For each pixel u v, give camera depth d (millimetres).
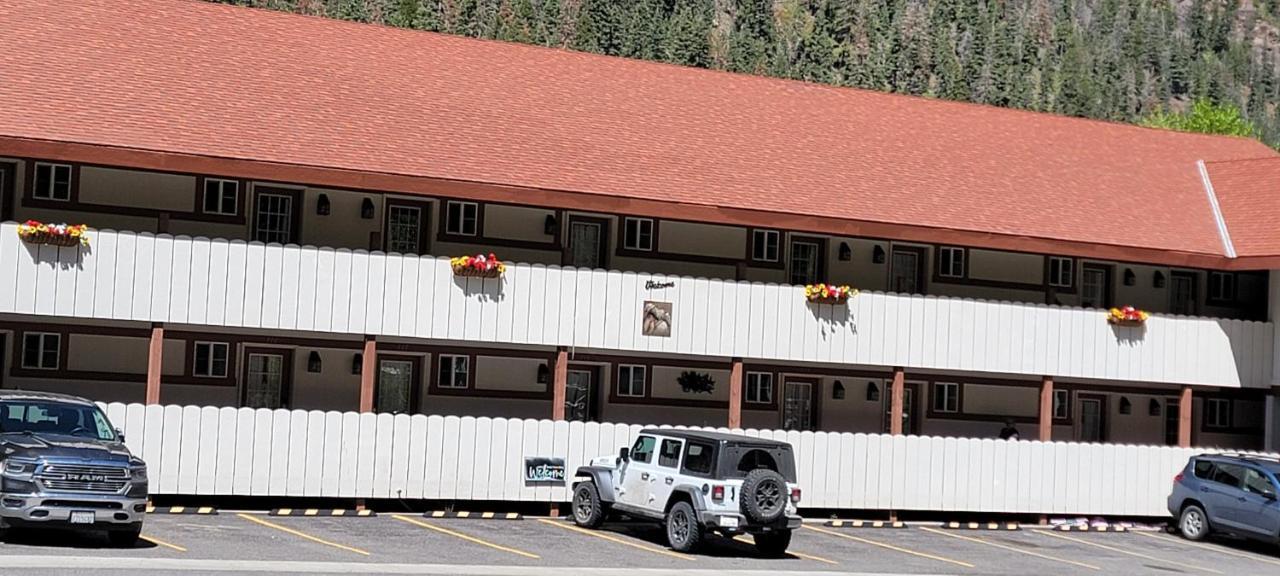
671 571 24375
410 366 35125
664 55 151875
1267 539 33719
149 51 33156
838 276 38000
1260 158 43938
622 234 35906
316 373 34219
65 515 21984
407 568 22766
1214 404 42750
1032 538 33812
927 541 31719
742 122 39438
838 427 38969
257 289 29797
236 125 31141
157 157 29125
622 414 36812
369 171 30906
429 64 37281
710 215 33906
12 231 28000
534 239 35125
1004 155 42156
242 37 35375
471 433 30844
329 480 29688
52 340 31875
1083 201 40469
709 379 37719
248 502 29969
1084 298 40594
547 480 31359
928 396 39875
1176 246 39188
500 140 34219
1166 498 37625
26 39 31828
